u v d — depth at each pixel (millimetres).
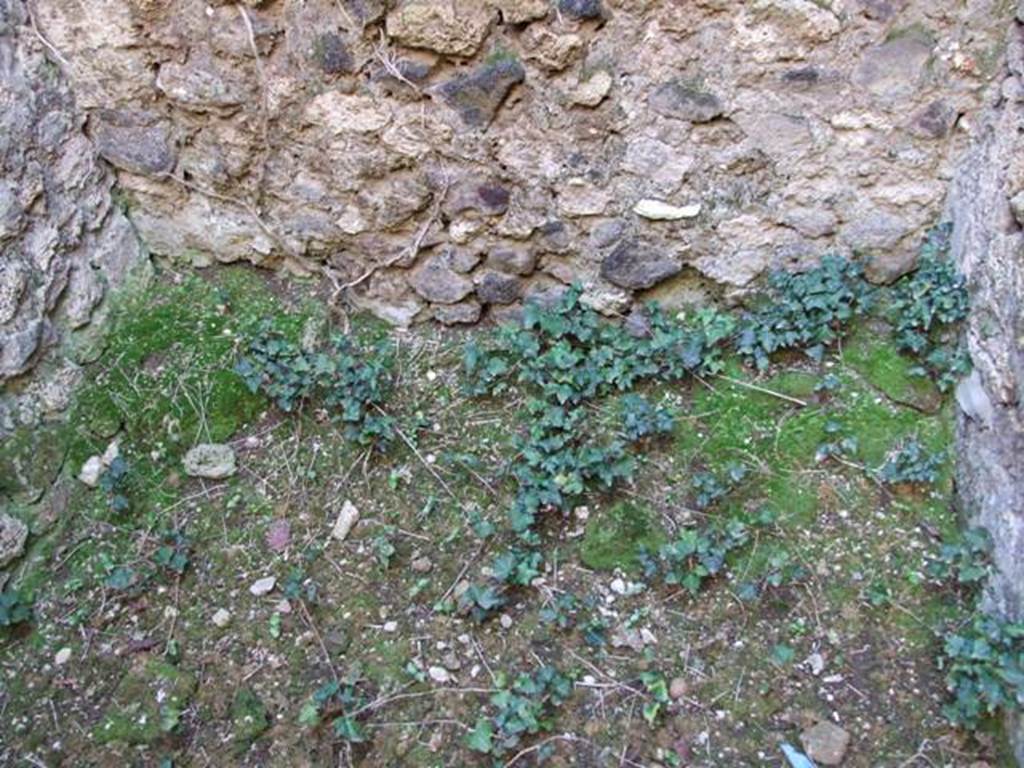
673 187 2670
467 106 2615
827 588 2369
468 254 2871
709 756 2168
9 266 2580
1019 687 2018
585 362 2758
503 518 2580
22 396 2650
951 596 2312
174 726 2277
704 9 2426
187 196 2992
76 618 2486
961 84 2463
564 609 2398
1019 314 2211
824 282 2676
